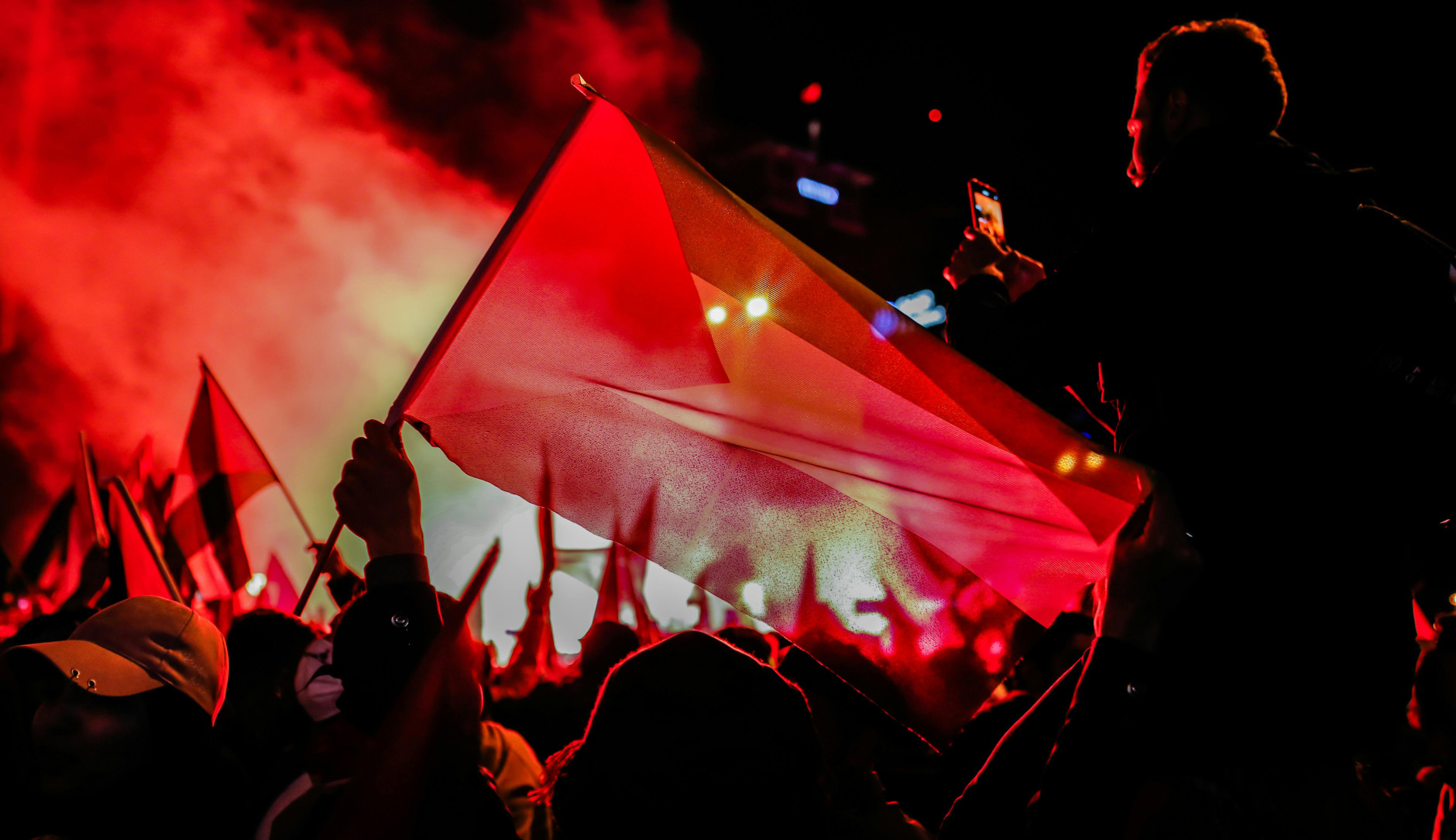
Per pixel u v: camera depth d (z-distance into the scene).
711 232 1.27
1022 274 1.78
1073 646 1.83
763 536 1.38
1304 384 1.26
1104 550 1.35
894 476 1.38
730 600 1.37
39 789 1.76
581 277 1.35
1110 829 1.10
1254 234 1.31
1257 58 1.43
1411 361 1.25
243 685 2.18
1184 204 1.34
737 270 1.30
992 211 1.81
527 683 2.93
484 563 1.14
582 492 1.33
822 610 1.39
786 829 1.10
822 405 1.37
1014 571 1.39
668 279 1.35
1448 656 2.02
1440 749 2.05
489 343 1.34
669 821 1.08
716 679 1.14
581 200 1.34
